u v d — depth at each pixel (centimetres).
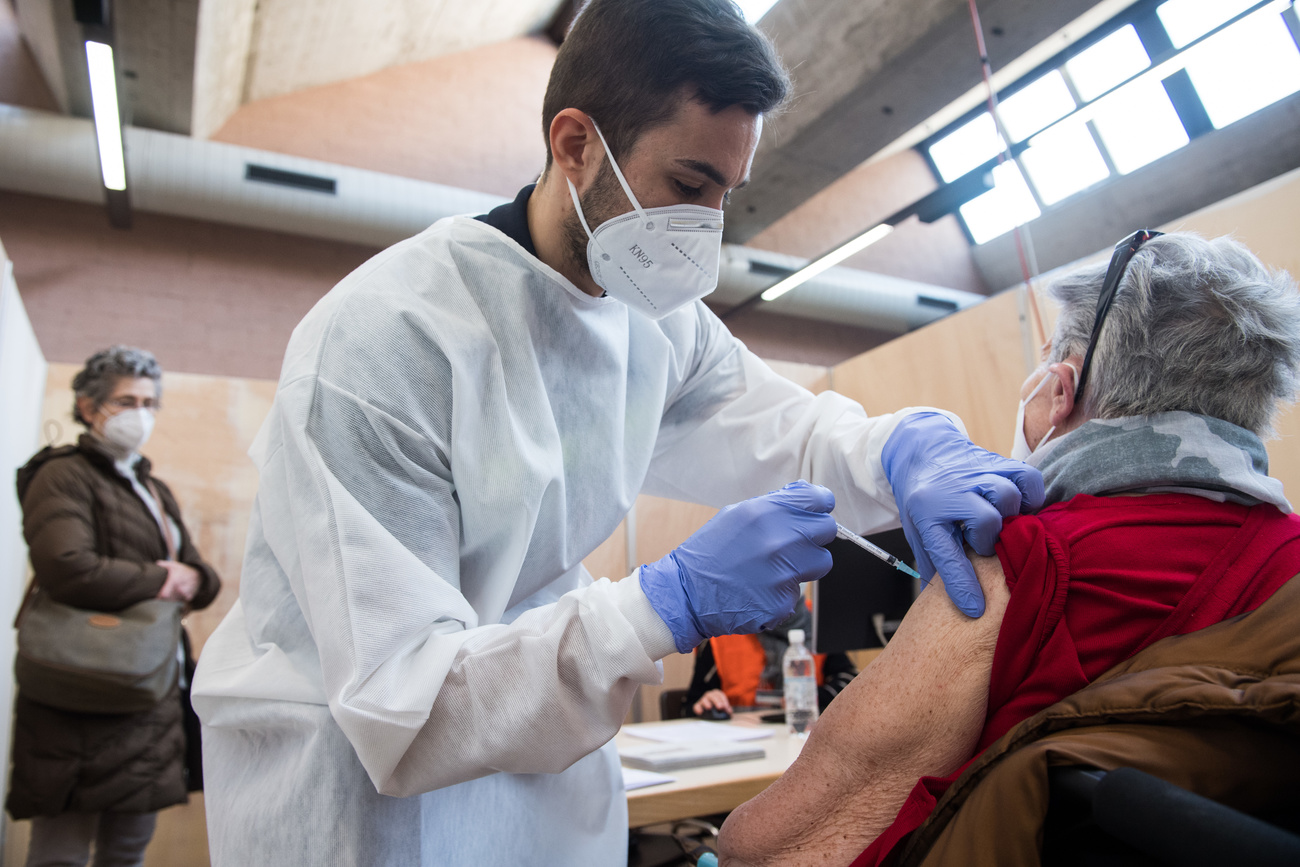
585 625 67
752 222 642
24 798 187
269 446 79
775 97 78
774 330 745
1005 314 286
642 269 85
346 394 73
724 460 117
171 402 342
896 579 191
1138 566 60
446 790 78
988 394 292
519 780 86
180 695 214
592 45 80
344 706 63
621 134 79
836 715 66
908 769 62
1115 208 734
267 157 499
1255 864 32
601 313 96
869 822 62
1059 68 682
